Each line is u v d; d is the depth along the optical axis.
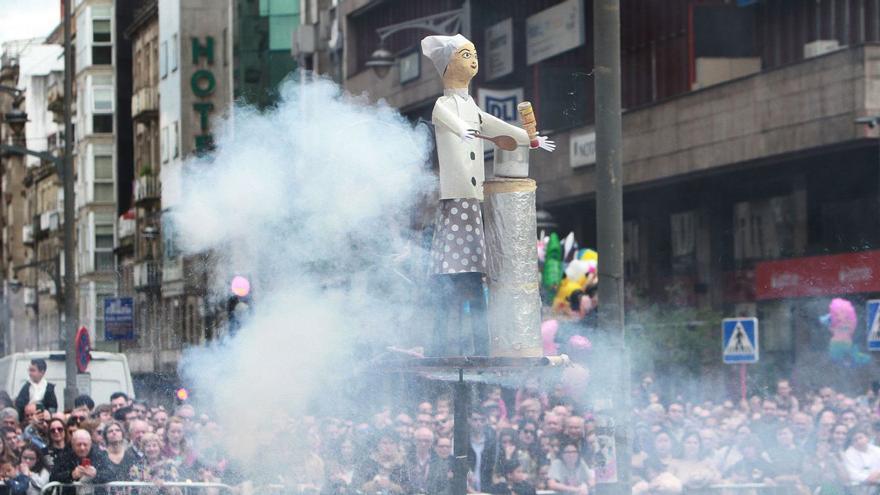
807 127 27.06
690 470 13.47
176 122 67.81
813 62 26.88
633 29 34.81
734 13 31.84
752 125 28.59
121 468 12.31
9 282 91.25
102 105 81.56
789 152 27.58
